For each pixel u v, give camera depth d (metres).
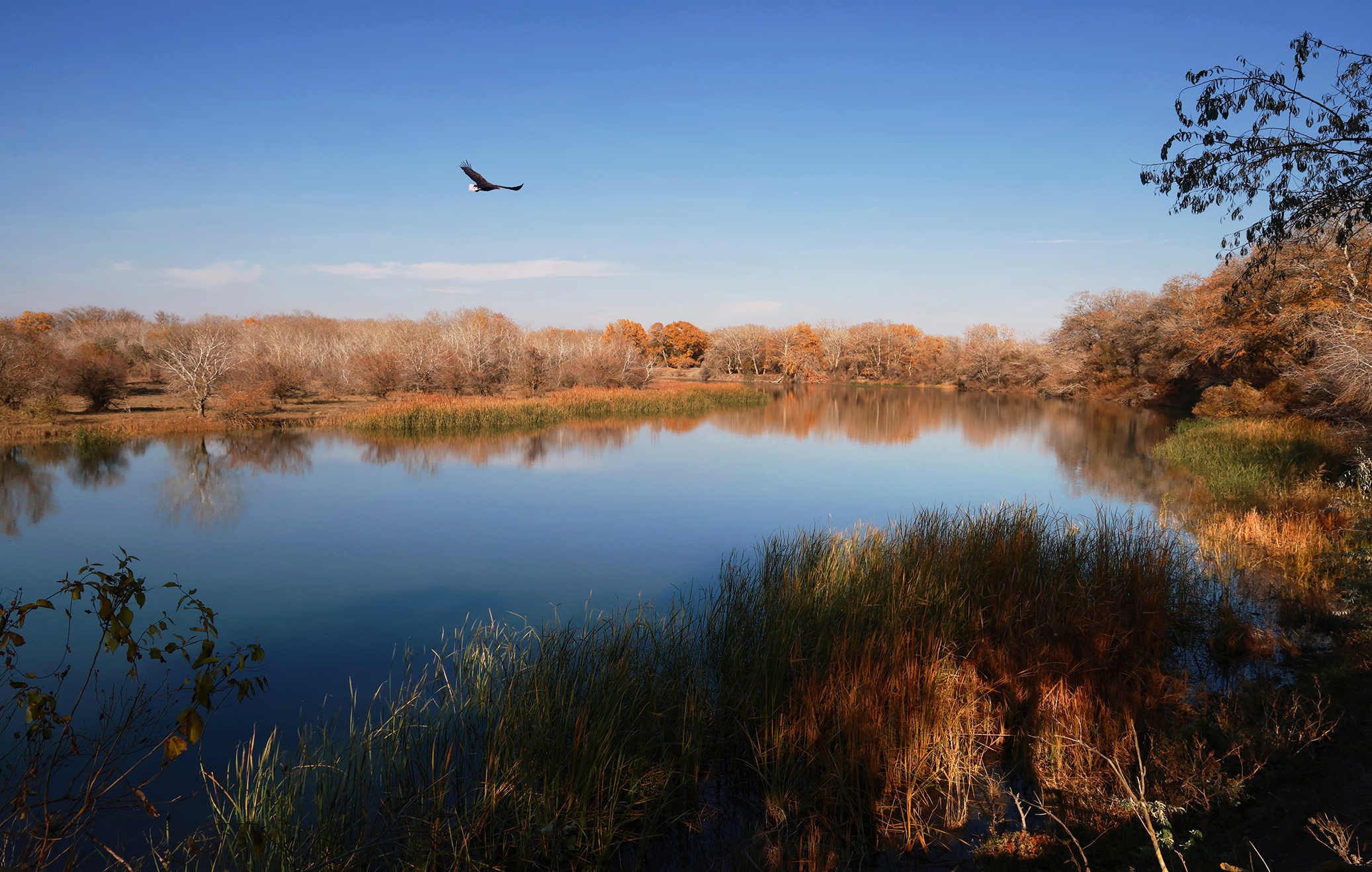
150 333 68.38
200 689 3.26
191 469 23.19
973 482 21.64
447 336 61.38
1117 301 55.66
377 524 16.75
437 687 7.98
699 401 50.38
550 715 5.97
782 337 98.06
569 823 5.13
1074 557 9.85
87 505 18.17
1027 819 5.45
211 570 13.24
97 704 7.83
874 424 40.00
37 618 10.86
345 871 4.62
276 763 5.92
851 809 5.33
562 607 11.17
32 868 3.35
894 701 6.18
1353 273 18.77
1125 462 24.98
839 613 7.98
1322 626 8.87
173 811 5.71
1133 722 6.14
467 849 4.80
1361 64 6.91
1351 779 5.04
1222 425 27.02
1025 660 7.21
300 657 9.16
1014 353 74.56
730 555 14.18
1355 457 17.45
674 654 7.49
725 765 6.33
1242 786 5.15
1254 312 27.05
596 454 27.95
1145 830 4.79
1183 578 9.77
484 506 18.66
